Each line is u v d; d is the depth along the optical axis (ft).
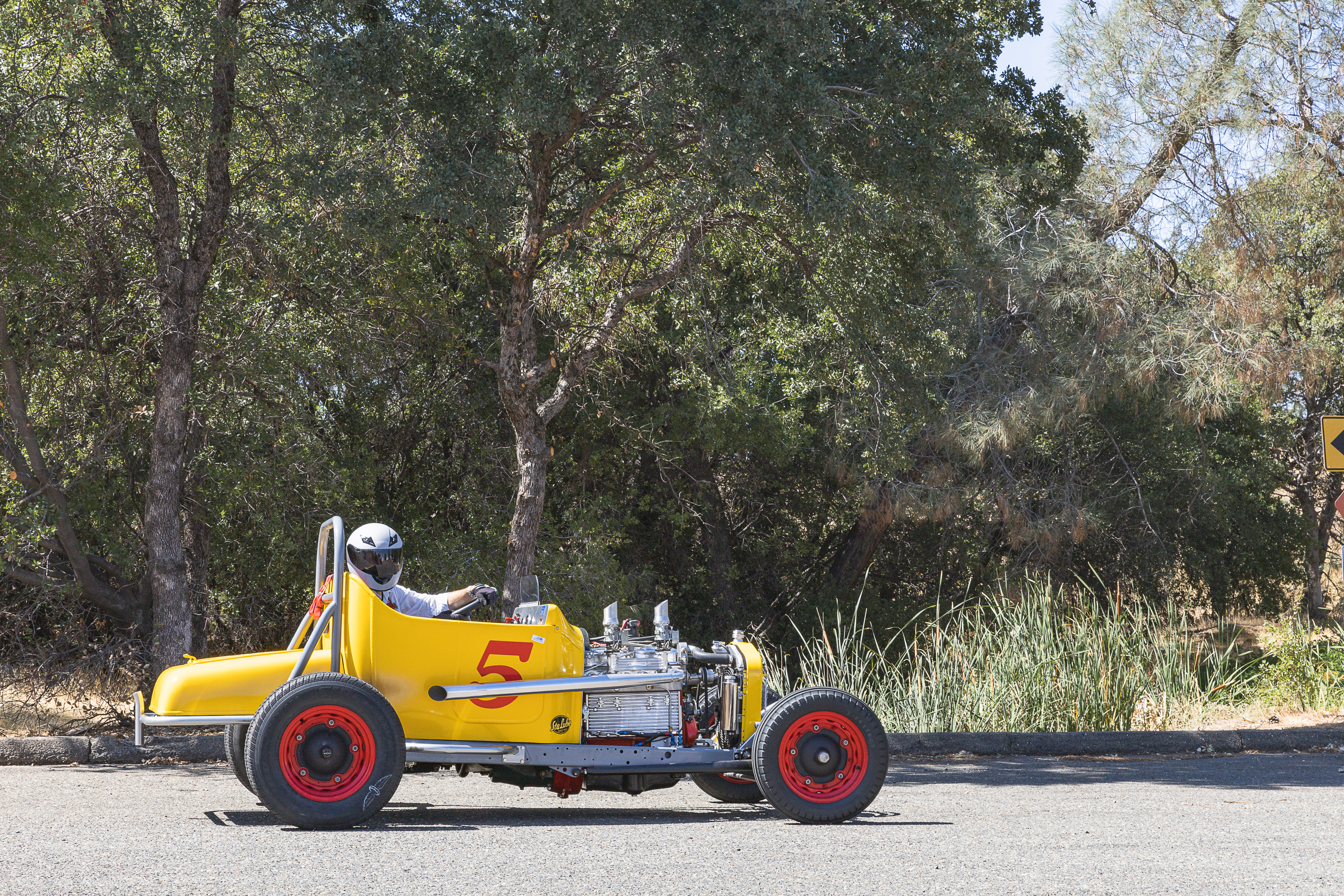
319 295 67.56
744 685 29.86
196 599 62.44
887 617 95.50
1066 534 85.87
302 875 21.26
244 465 62.44
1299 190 80.43
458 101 50.26
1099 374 73.67
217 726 29.30
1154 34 82.38
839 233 53.52
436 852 23.66
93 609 59.47
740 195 51.72
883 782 28.76
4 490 53.93
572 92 50.34
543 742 28.71
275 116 58.08
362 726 26.63
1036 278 72.13
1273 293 81.30
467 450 81.41
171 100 49.24
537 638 28.94
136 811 29.60
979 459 76.38
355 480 70.64
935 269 64.03
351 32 51.31
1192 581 105.70
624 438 86.38
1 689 55.26
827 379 75.31
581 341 66.95
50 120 51.62
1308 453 124.16
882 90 51.42
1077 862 23.48
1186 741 46.96
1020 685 48.39
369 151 52.16
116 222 59.00
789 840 25.73
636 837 25.79
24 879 20.85
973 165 53.72
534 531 59.11
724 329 82.23
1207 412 74.54
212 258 55.16
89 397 61.46
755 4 46.24
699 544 101.40
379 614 27.94
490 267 63.36
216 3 52.70
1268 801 33.35
